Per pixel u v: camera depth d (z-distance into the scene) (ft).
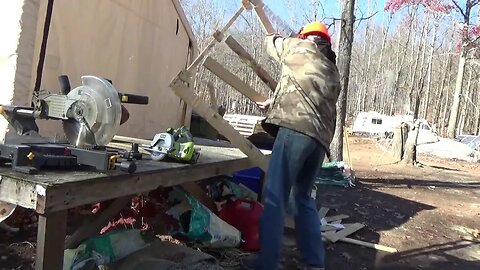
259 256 9.66
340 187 24.89
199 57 11.05
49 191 6.09
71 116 7.38
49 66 12.91
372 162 43.16
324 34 10.61
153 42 18.95
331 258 12.52
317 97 9.63
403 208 20.76
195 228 10.85
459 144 61.98
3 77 11.37
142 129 18.72
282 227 9.59
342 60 27.99
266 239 9.49
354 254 13.17
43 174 6.69
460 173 40.96
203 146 15.67
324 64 9.88
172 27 20.66
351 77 168.66
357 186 26.05
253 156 11.51
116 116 7.34
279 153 9.59
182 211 11.28
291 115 9.56
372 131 105.19
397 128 45.24
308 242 10.32
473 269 12.95
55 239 6.58
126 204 11.30
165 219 11.51
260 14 11.13
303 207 10.52
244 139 11.31
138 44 17.83
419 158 56.24
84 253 8.84
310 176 10.41
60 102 7.50
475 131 125.29
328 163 25.50
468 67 116.26
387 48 164.35
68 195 6.40
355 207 19.74
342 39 27.99
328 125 9.82
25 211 11.94
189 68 10.77
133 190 7.79
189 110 22.41
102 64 15.66
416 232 16.56
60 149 7.23
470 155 61.05
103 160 7.02
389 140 76.64
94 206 12.57
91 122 7.29
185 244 11.19
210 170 10.70
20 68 11.39
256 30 65.87
